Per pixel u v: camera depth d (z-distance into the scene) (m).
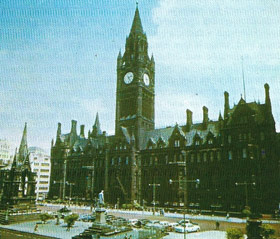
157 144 97.75
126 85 111.19
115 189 98.00
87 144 117.94
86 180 111.31
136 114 104.44
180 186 85.38
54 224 58.94
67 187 118.38
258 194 71.50
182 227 49.53
